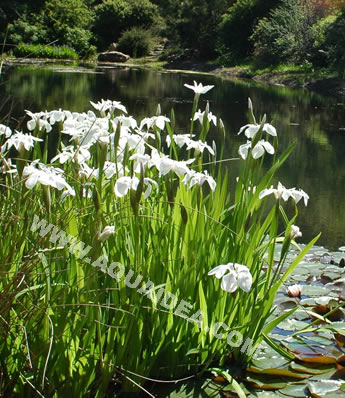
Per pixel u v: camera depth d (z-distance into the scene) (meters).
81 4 35.09
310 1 25.94
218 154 7.68
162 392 2.18
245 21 30.67
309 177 6.67
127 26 39.88
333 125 11.12
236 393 2.17
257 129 2.26
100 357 1.96
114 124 2.34
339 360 2.40
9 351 1.90
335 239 4.28
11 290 1.83
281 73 23.22
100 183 2.06
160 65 33.38
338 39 21.81
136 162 2.09
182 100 14.78
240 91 18.00
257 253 2.31
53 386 1.91
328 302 3.02
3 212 2.06
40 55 30.34
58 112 2.44
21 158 1.98
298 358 2.41
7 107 10.92
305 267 3.54
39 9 31.08
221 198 2.40
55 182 1.76
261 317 2.31
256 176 2.53
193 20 34.88
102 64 31.62
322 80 19.77
